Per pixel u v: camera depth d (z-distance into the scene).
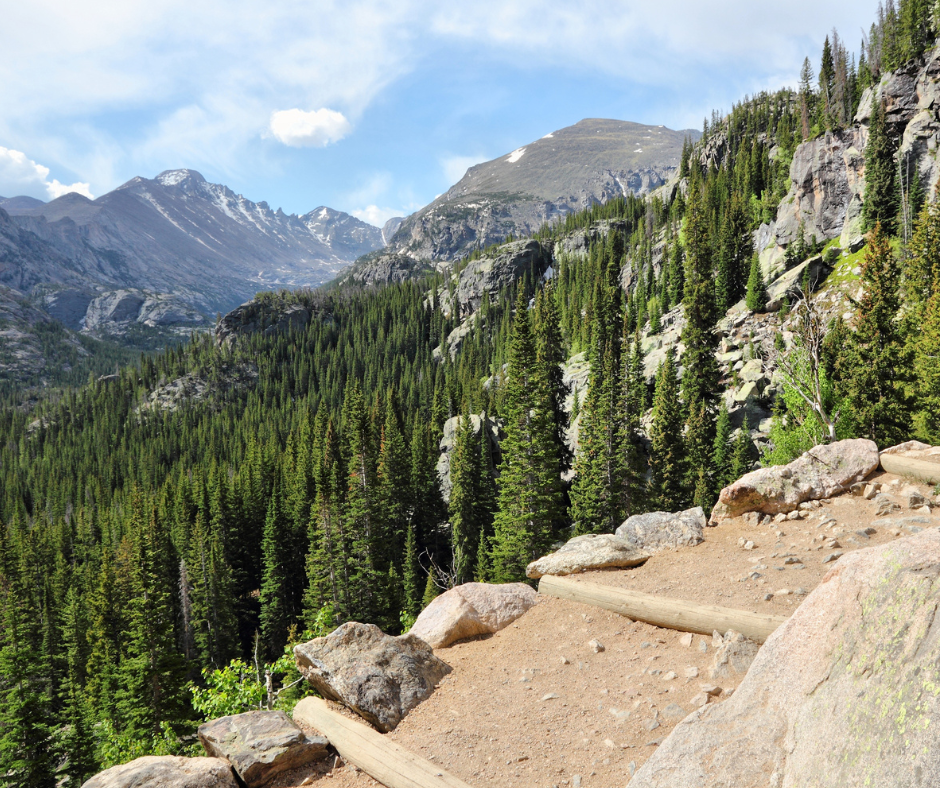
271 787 6.91
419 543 78.81
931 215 61.59
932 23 89.25
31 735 38.19
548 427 49.66
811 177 101.25
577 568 11.72
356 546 54.66
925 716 3.74
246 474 99.38
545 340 69.06
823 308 38.34
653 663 8.52
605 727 7.24
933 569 4.76
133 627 45.81
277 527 71.06
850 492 13.02
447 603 10.83
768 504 12.81
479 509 68.00
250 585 84.31
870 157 90.25
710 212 136.12
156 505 98.44
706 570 10.80
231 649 64.06
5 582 79.94
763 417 68.81
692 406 64.69
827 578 5.91
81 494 159.12
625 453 55.19
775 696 5.41
